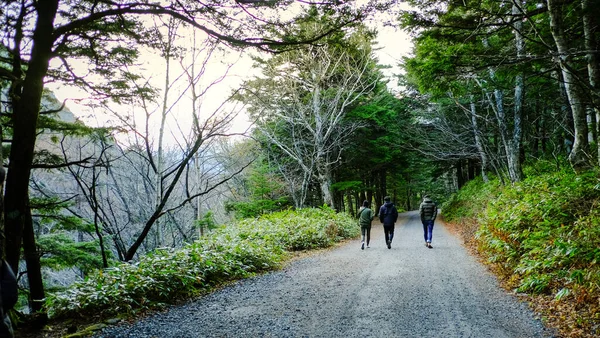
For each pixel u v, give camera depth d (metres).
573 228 7.48
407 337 4.92
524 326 5.07
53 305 6.36
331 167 26.53
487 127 21.77
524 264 7.25
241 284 8.69
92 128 8.80
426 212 13.23
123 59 7.76
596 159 10.59
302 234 15.26
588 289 5.34
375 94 27.25
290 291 7.71
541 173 15.84
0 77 5.47
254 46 6.68
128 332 5.53
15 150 5.34
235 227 17.08
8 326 2.28
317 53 21.91
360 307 6.33
